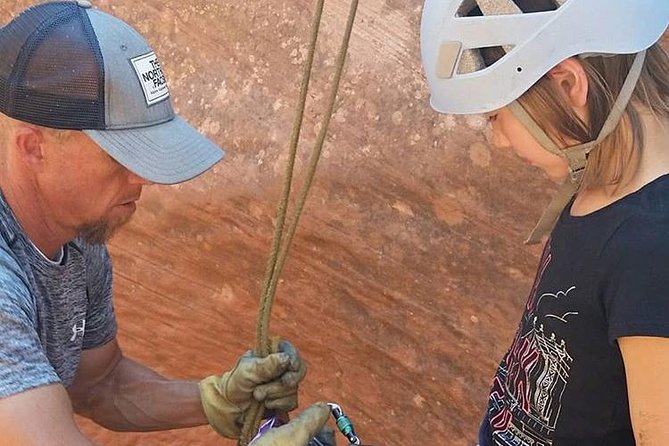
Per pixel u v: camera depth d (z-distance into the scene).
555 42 1.44
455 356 2.97
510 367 1.78
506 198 2.82
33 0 3.57
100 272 1.98
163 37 3.36
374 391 3.14
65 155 1.63
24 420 1.49
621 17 1.42
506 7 1.48
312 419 1.77
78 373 2.12
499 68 1.49
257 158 3.17
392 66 2.96
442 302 2.96
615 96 1.43
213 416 1.97
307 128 3.08
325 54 3.08
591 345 1.51
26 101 1.59
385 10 2.97
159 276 3.42
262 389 1.87
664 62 1.49
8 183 1.67
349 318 3.12
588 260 1.46
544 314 1.59
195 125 3.27
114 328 2.13
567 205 1.59
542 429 1.70
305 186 1.77
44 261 1.73
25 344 1.53
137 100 1.65
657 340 1.34
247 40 3.22
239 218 3.22
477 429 2.97
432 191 2.91
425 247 2.95
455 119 2.87
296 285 3.18
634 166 1.43
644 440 1.39
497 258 2.86
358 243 3.03
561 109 1.46
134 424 2.13
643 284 1.36
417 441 3.09
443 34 1.55
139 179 1.71
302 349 3.24
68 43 1.60
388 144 2.96
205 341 3.43
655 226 1.38
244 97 3.21
